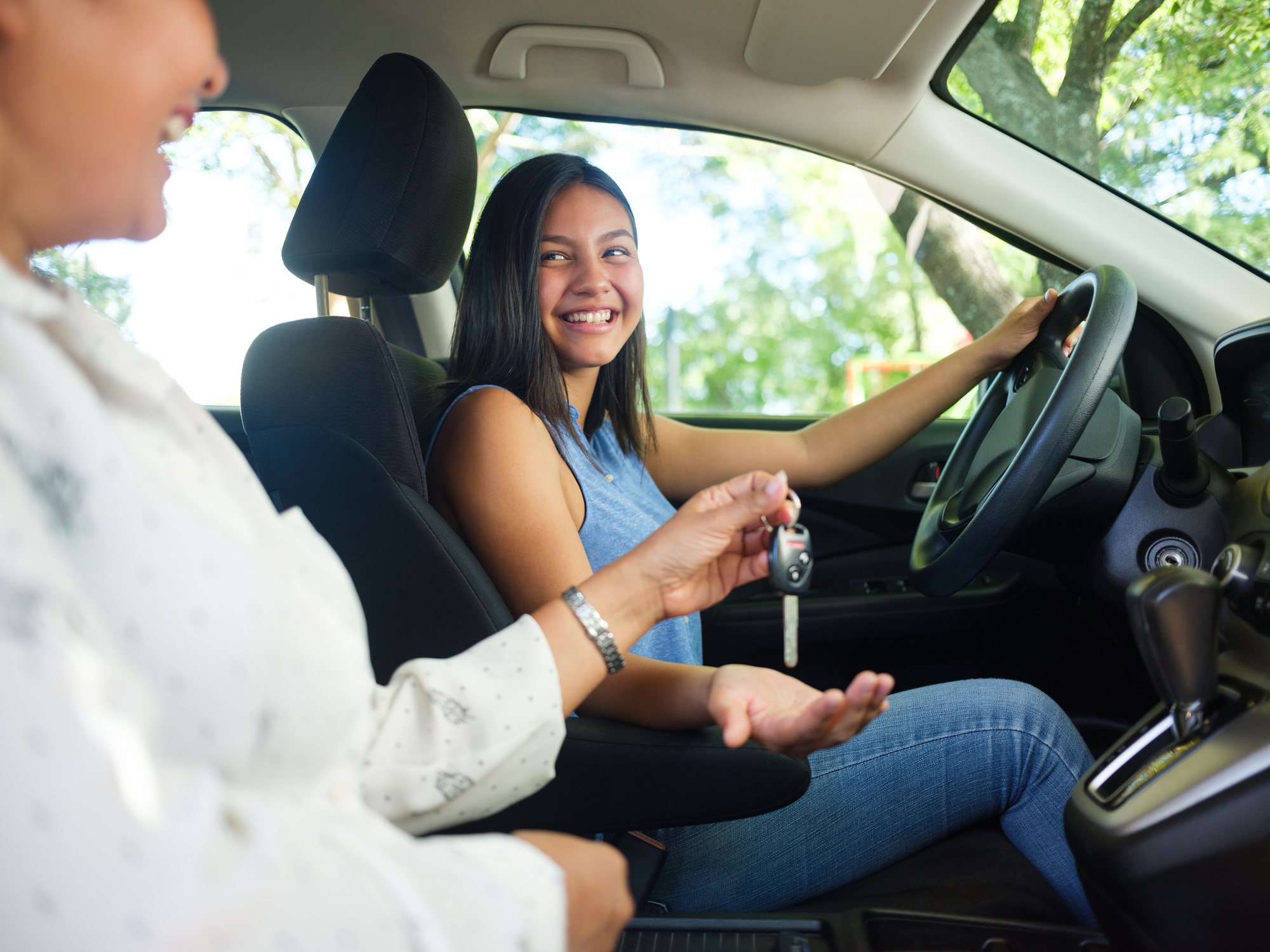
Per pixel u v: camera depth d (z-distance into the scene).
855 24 1.47
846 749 1.15
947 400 1.60
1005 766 1.14
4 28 0.40
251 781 0.43
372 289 1.24
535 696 0.70
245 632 0.41
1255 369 1.41
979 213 1.80
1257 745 0.70
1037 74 1.70
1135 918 0.76
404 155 1.14
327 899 0.35
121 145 0.43
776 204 11.04
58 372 0.38
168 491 0.41
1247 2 1.76
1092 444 1.30
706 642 1.81
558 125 2.16
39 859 0.30
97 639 0.33
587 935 0.50
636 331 1.45
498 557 1.09
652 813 0.98
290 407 1.02
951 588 1.25
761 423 2.10
